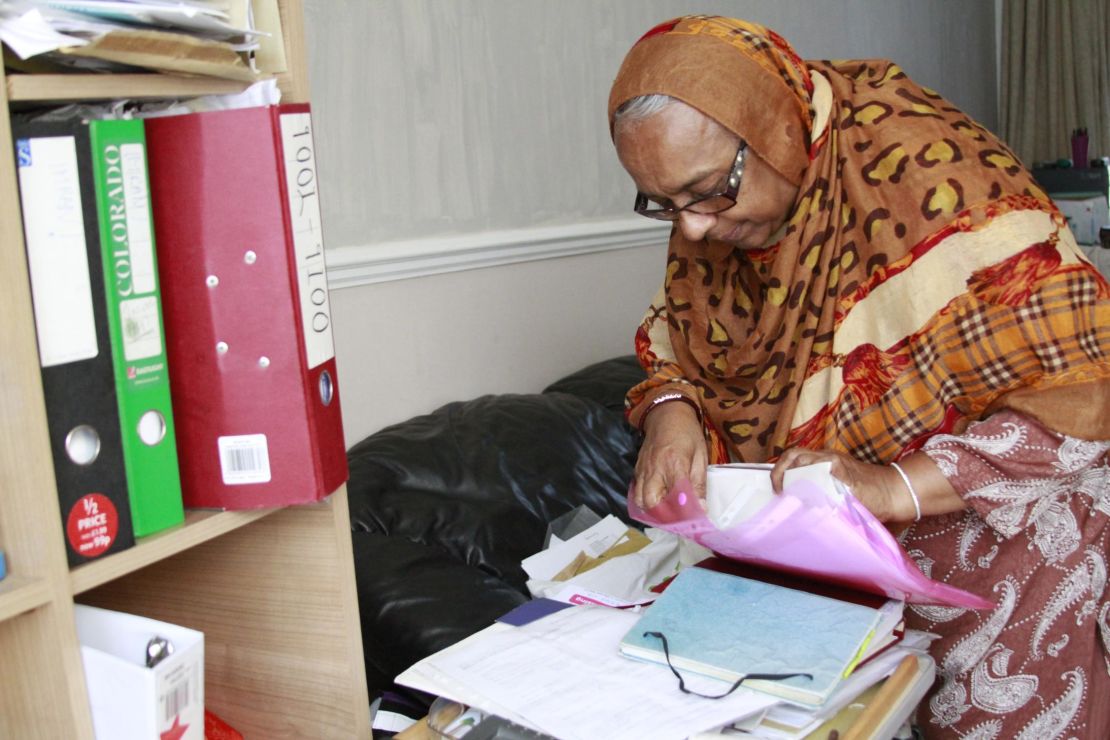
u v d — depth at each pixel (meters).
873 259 1.26
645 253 3.01
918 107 1.29
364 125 2.13
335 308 2.10
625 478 2.16
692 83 1.20
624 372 2.61
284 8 0.95
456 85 2.34
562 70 2.65
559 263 2.68
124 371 0.81
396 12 2.18
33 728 0.79
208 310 0.88
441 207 2.32
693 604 1.10
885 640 1.03
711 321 1.49
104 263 0.79
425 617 1.51
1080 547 1.23
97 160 0.78
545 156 2.61
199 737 0.83
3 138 0.70
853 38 4.34
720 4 3.36
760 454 1.41
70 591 0.77
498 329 2.51
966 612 1.26
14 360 0.73
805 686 0.92
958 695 1.28
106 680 0.78
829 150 1.29
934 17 5.12
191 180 0.86
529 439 2.10
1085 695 1.25
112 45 0.75
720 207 1.25
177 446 0.91
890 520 1.15
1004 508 1.16
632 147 1.24
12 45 0.71
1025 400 1.15
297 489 0.90
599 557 1.65
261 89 0.91
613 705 0.94
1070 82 5.61
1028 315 1.15
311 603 1.04
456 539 1.81
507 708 0.94
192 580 1.08
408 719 1.31
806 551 1.06
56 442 0.76
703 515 1.17
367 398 2.18
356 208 2.12
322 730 1.06
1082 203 4.69
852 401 1.29
